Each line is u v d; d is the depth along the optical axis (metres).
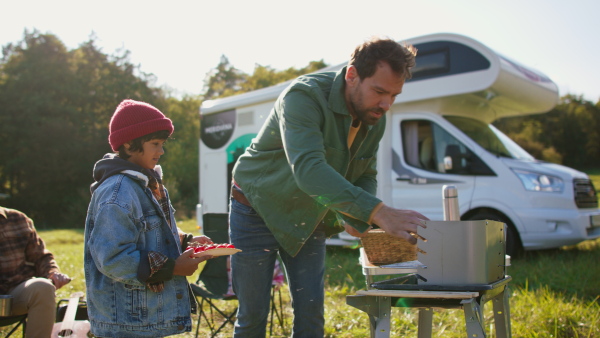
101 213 2.15
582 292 5.64
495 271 2.44
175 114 37.56
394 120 8.16
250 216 2.81
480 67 7.35
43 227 28.02
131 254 2.13
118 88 32.31
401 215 2.07
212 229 4.75
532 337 4.05
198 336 4.41
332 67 8.50
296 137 2.34
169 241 2.36
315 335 2.88
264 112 9.28
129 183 2.25
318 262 2.88
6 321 3.24
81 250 11.37
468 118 8.26
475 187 7.60
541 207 7.24
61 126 29.20
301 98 2.42
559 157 24.88
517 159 7.82
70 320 3.01
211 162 10.27
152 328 2.22
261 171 2.71
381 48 2.32
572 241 7.25
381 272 2.47
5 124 29.33
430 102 7.89
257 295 2.84
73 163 29.33
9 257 3.42
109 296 2.21
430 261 2.36
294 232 2.67
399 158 8.06
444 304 2.27
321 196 2.20
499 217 7.54
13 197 29.67
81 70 32.34
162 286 2.24
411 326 4.38
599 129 26.47
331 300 5.47
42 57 31.17
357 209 2.12
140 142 2.31
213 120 10.30
